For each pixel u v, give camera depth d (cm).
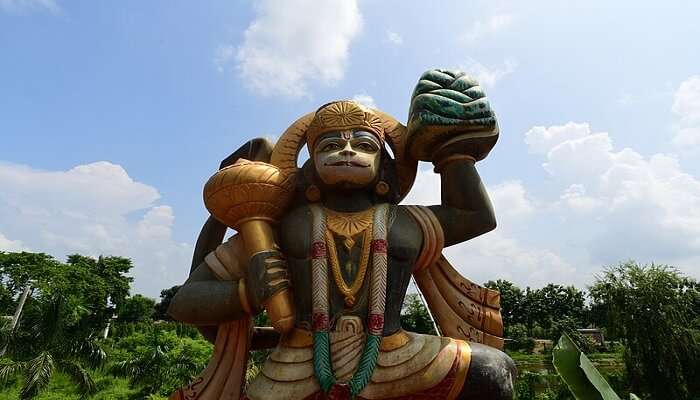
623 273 2147
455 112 355
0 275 3778
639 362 2073
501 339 370
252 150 416
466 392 311
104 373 2031
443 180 374
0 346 1453
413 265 357
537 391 2652
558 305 5431
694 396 1980
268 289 324
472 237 371
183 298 348
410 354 318
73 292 3894
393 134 398
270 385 312
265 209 353
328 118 369
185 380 2000
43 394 1914
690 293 2112
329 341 321
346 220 354
